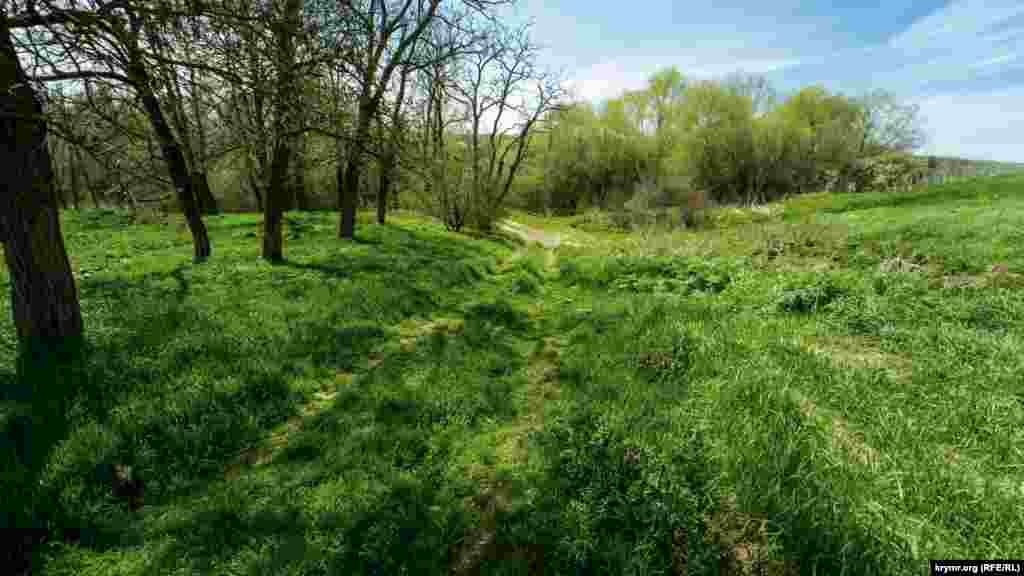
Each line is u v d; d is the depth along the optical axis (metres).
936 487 2.98
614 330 6.68
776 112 53.72
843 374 4.54
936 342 5.30
